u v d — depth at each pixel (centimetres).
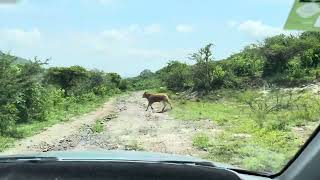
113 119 2889
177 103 4288
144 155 267
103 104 4684
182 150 1552
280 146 1502
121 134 2064
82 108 3788
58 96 3469
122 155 264
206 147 1573
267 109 2495
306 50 4019
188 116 2814
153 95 3600
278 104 2636
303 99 2891
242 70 4572
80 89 5338
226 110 3094
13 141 1866
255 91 3906
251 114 2572
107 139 1908
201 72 4753
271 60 4234
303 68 3844
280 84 3812
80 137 2014
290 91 3325
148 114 3228
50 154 263
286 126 1923
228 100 4034
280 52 4169
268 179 256
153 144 1711
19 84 2133
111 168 233
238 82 4422
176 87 5516
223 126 2197
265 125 2000
